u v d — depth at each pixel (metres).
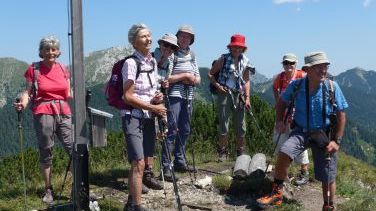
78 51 4.39
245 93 7.06
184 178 6.28
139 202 4.38
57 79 5.03
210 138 9.91
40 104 4.99
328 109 4.79
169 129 6.01
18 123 5.00
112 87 4.43
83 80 4.46
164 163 6.07
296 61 6.21
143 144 4.89
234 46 6.84
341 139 4.80
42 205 5.12
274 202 5.10
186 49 6.21
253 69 7.04
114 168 7.11
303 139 4.90
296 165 6.92
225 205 5.29
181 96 6.11
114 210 4.93
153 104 4.47
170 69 5.95
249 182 5.73
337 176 6.58
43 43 4.92
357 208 5.19
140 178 4.37
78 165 4.52
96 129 4.58
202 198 5.50
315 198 5.64
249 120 9.77
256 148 9.52
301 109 4.88
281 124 5.13
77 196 4.54
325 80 4.82
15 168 9.63
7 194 5.55
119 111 4.44
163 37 5.78
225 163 7.56
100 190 5.70
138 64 4.37
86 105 4.53
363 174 7.34
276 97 6.36
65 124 5.07
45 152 5.11
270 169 6.55
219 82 7.07
